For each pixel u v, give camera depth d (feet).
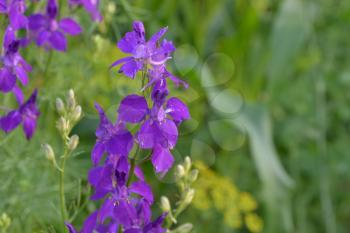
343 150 20.06
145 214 7.68
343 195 20.24
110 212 7.56
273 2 22.33
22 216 11.53
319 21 21.40
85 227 7.72
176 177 8.82
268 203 17.98
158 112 7.43
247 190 19.06
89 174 7.69
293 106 20.16
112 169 7.61
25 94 11.67
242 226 18.58
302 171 19.83
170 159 7.57
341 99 20.52
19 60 9.43
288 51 20.49
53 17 10.41
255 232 18.34
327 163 19.93
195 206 16.35
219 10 20.67
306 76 20.58
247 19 20.40
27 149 11.95
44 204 11.85
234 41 20.48
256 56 20.71
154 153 7.53
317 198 19.88
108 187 7.62
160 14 18.01
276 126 20.22
